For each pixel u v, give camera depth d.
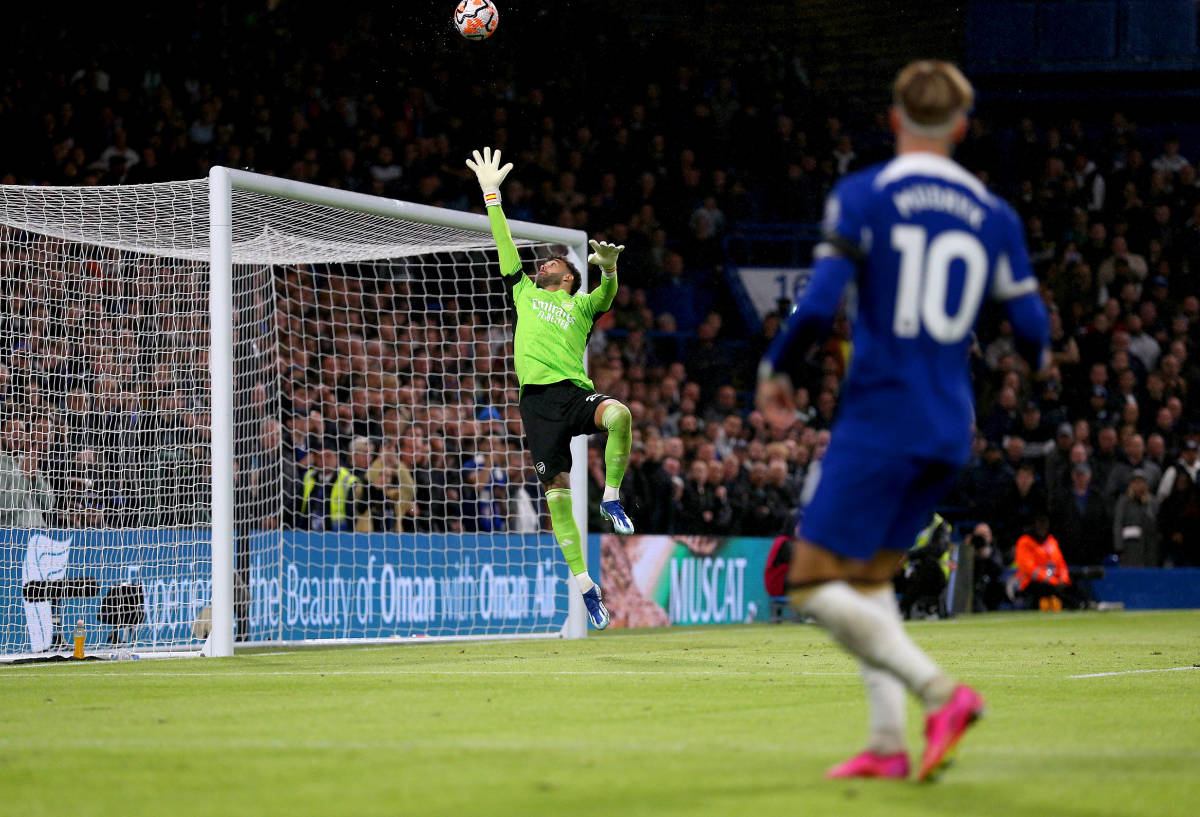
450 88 79.62
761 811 11.09
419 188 73.88
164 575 39.06
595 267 76.25
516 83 81.25
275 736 16.20
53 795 12.20
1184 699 21.06
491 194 33.00
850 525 12.37
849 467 12.39
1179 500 69.31
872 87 90.94
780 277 80.12
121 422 42.84
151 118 71.56
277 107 74.12
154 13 74.00
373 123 75.94
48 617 37.28
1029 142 90.12
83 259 44.00
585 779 12.80
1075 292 81.31
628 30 85.19
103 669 28.23
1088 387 77.88
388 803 11.62
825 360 73.81
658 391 69.50
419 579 45.75
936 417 12.39
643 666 27.67
